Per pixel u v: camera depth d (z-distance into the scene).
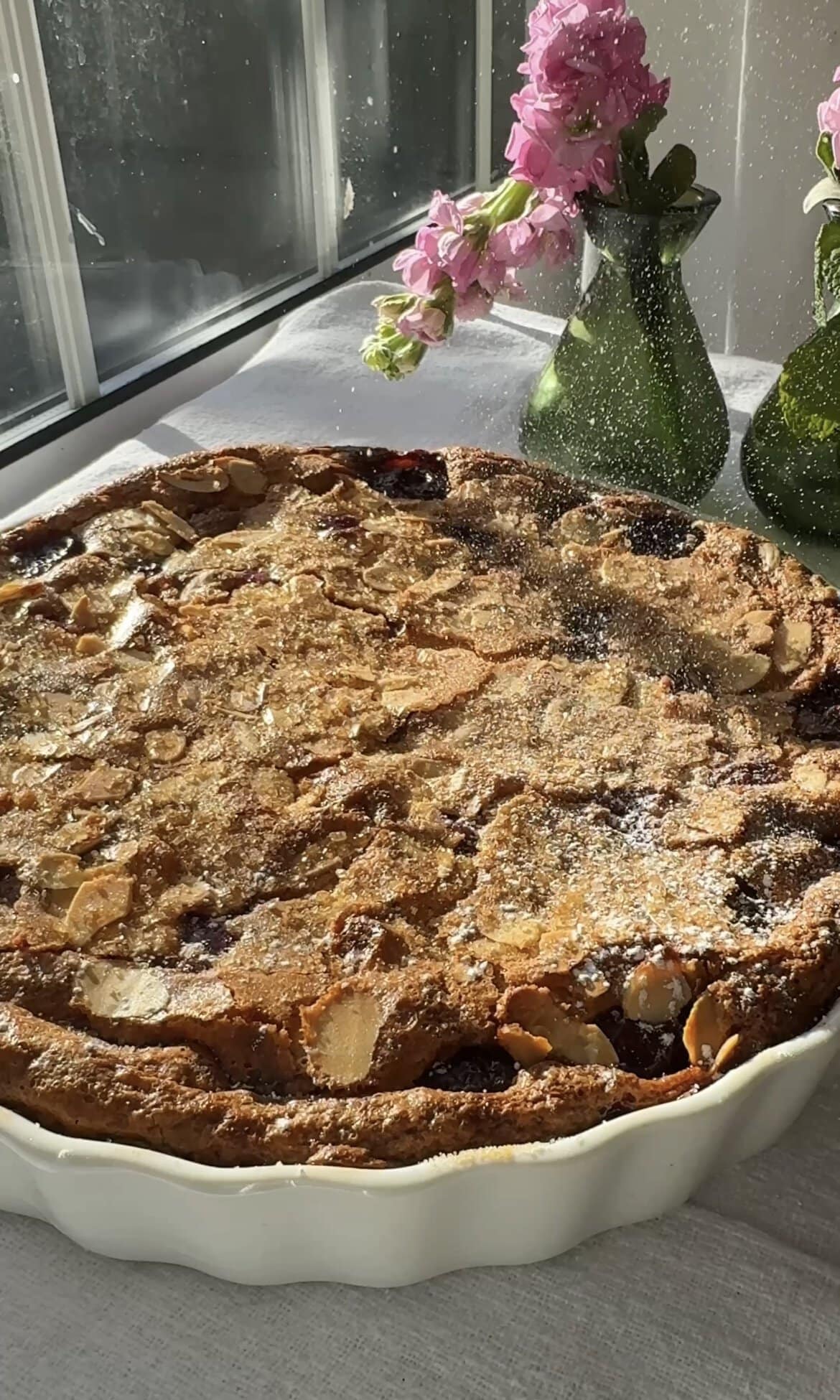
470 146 1.03
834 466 0.56
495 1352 0.34
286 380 0.74
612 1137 0.33
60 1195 0.34
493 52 0.98
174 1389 0.34
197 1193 0.33
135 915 0.39
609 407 0.58
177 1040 0.36
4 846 0.40
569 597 0.51
